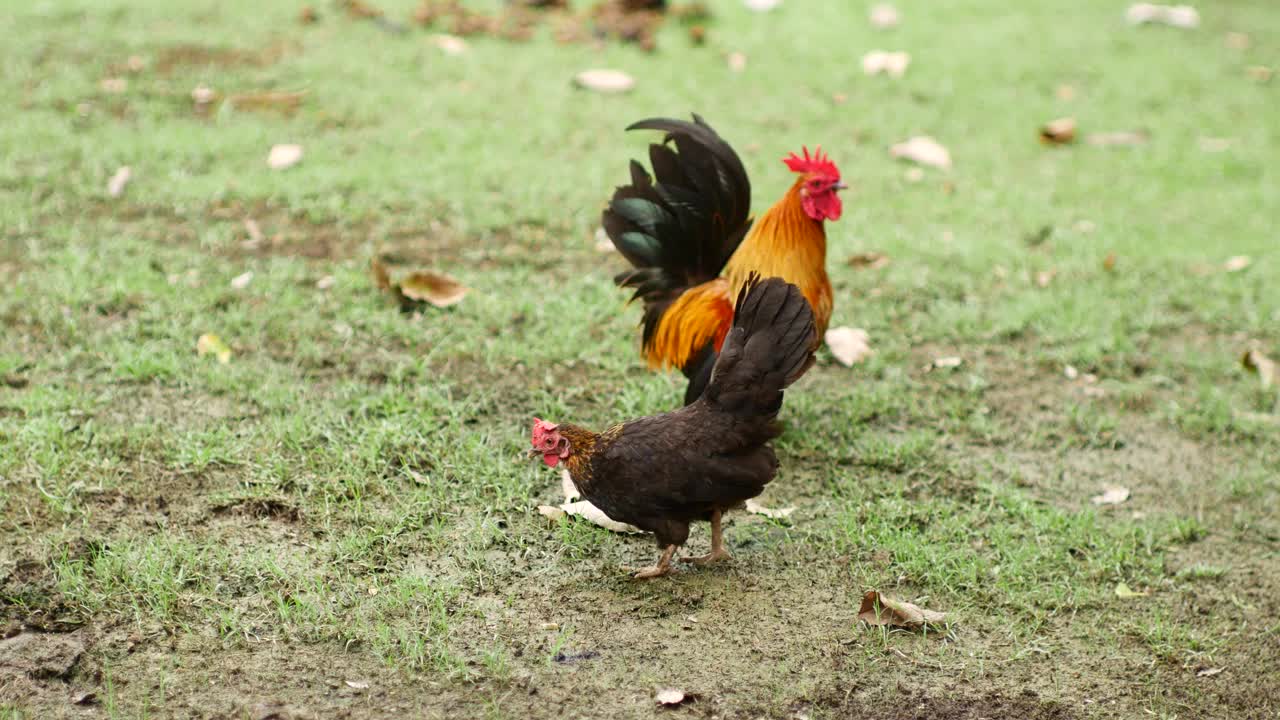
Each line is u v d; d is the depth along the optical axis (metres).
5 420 6.42
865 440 7.02
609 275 8.85
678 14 14.70
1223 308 8.88
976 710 4.95
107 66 11.95
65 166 9.80
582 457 5.42
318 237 9.06
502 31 13.79
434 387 7.15
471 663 5.00
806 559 5.88
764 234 6.86
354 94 11.80
